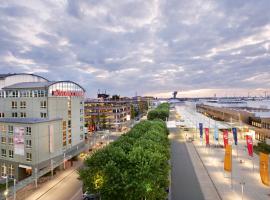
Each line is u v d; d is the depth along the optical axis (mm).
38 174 71500
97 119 182375
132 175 43344
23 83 97625
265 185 59531
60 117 88312
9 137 78438
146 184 41438
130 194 41375
